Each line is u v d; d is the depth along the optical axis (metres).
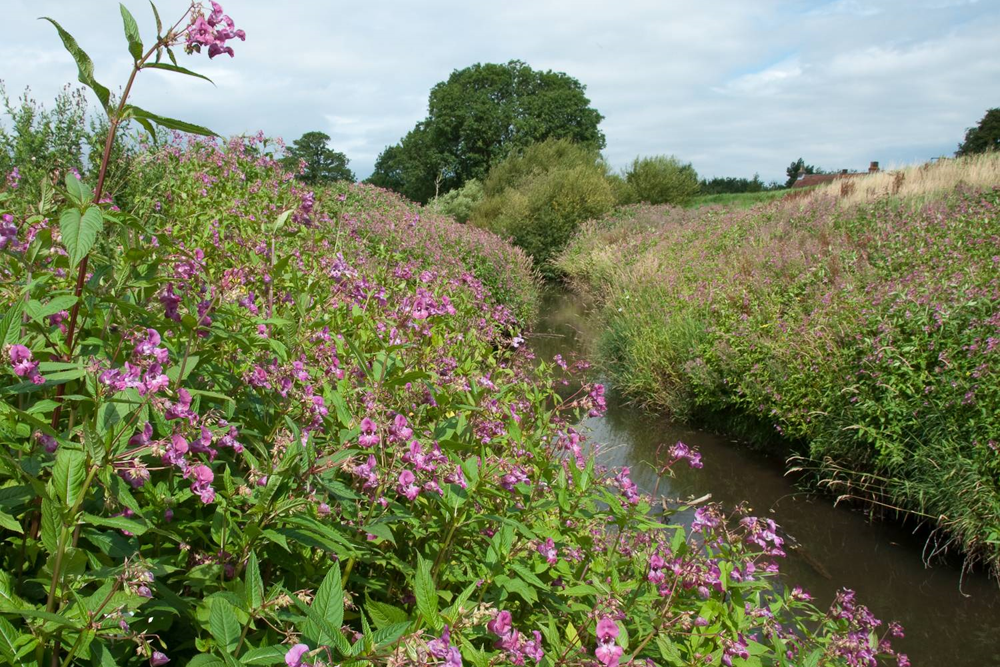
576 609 2.44
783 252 12.12
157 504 1.82
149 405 1.78
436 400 2.93
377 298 3.93
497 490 2.45
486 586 2.20
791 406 7.76
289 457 1.81
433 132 54.75
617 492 3.18
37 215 2.12
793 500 7.09
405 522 2.34
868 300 8.28
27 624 1.39
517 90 56.53
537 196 28.84
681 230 19.48
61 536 1.41
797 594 3.61
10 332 1.66
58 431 1.83
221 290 2.33
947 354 6.61
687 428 9.31
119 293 2.09
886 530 6.51
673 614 2.47
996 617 5.20
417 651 1.37
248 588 1.50
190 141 7.55
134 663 1.59
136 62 1.76
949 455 6.23
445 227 15.25
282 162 9.07
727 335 9.01
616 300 14.20
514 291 14.01
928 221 12.23
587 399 3.37
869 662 3.33
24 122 7.60
